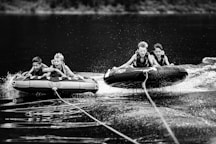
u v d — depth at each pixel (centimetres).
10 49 2527
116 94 1417
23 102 1330
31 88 1378
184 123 1080
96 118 1140
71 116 1164
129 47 2447
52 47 2542
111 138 976
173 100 1327
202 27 3444
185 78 1448
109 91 1457
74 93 1414
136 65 1473
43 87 1376
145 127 1053
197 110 1205
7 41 2892
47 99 1369
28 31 3397
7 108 1259
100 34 3059
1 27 3709
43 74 1452
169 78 1395
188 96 1373
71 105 1286
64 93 1405
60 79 1395
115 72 1415
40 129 1048
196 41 2653
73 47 2514
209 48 2367
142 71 1373
